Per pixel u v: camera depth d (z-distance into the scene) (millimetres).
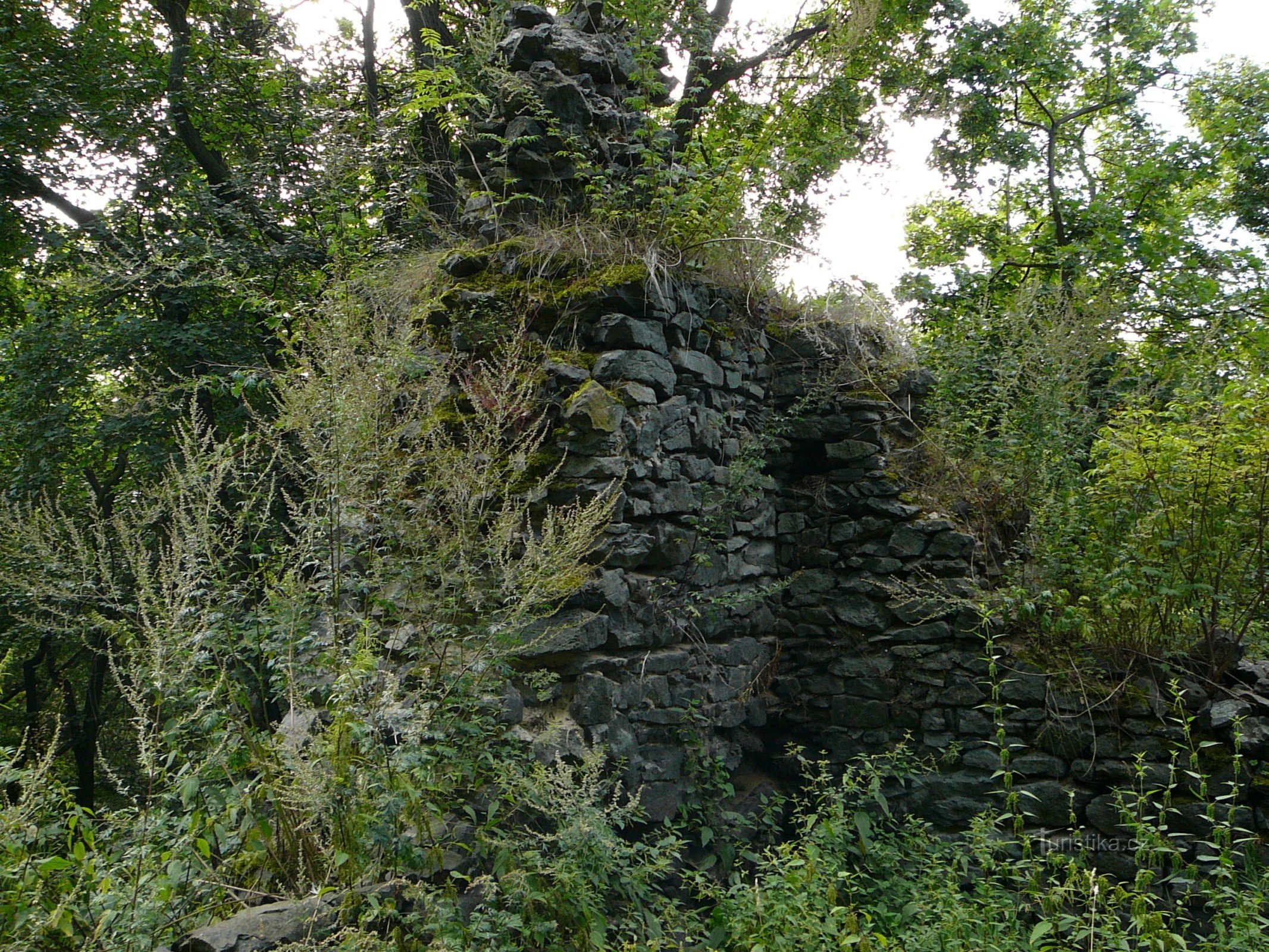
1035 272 13062
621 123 6113
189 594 3455
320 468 3906
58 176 10141
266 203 9672
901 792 5566
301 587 3861
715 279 5980
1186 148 14008
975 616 5559
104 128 10195
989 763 5371
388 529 4188
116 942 2922
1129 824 4336
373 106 10250
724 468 5773
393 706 3760
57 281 7211
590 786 3918
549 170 5758
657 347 5184
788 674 6176
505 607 4105
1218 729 4867
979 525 6039
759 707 5934
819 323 6566
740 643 5797
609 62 6160
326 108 8969
